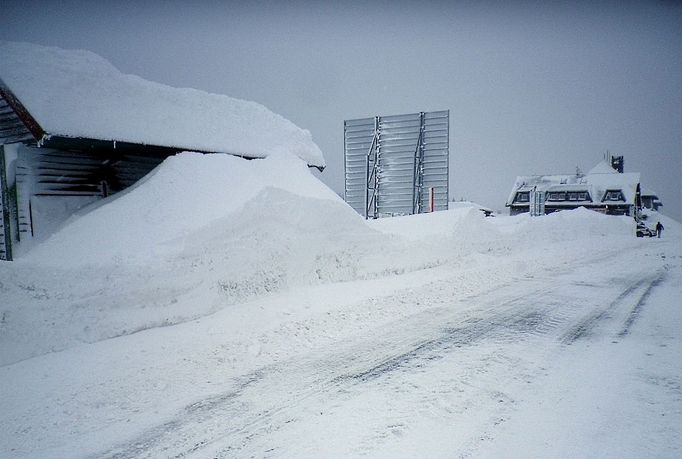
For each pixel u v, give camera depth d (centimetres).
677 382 377
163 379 395
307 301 680
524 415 319
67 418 325
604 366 416
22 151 814
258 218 741
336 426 307
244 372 411
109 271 548
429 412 325
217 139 1061
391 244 972
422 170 1728
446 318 601
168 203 753
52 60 888
